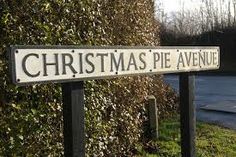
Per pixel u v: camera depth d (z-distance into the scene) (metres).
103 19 5.68
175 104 11.29
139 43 7.64
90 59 3.25
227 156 7.00
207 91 18.27
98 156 5.41
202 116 11.65
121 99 6.36
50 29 4.44
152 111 7.95
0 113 3.85
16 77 2.79
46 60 2.96
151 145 7.37
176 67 4.15
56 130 4.57
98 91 5.43
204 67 4.59
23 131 4.09
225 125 10.19
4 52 3.91
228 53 33.62
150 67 3.83
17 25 4.05
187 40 37.09
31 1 4.18
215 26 36.06
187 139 4.33
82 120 3.19
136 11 7.45
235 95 16.42
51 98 4.48
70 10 4.80
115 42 6.28
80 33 5.06
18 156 4.04
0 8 3.91
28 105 4.16
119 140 6.34
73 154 3.10
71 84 3.13
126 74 3.57
